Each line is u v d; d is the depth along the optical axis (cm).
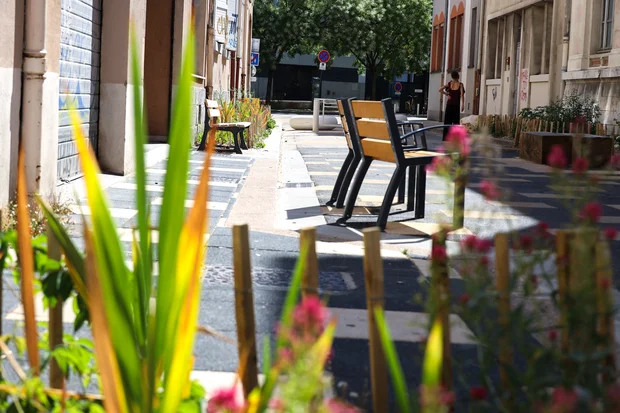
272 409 190
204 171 188
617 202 1195
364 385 364
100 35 1214
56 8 846
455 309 257
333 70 7994
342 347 433
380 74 7181
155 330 192
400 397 180
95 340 179
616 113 2383
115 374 181
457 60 4612
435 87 5291
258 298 532
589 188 277
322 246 734
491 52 3838
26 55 798
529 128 2430
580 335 238
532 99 3225
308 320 186
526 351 246
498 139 2694
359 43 6650
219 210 912
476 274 258
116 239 191
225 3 2448
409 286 588
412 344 444
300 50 6738
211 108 1909
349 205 908
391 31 6781
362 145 908
